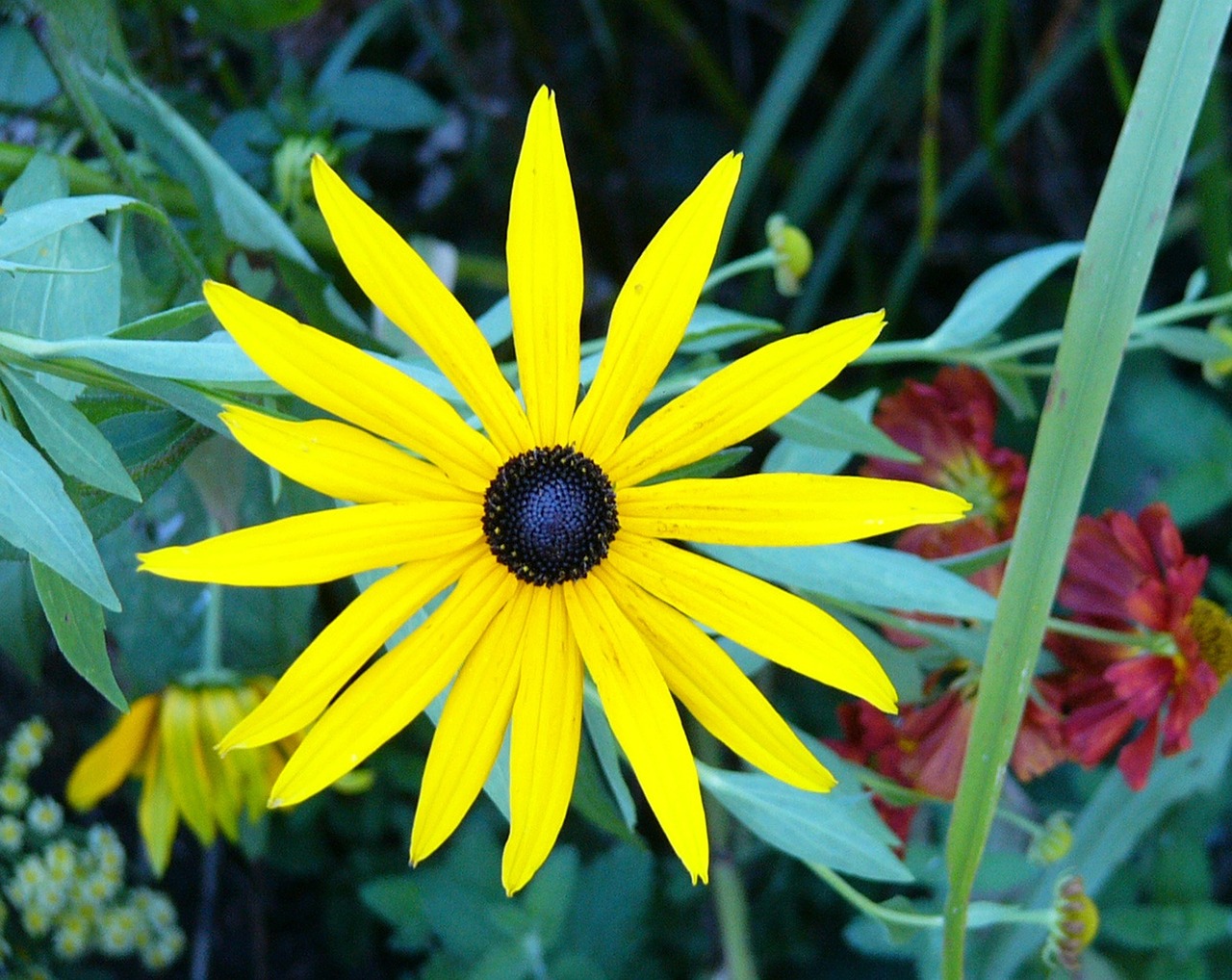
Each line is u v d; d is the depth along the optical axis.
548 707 0.24
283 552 0.23
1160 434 0.38
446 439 0.24
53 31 0.30
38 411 0.23
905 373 0.48
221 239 0.32
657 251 0.24
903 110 0.48
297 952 0.44
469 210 0.47
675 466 0.25
